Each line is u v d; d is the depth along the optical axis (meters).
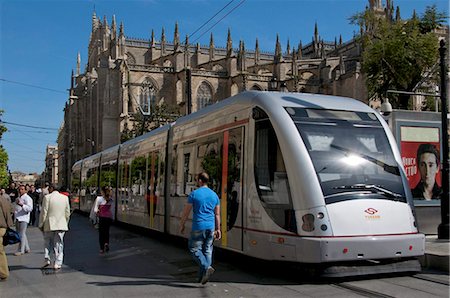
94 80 98.12
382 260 10.22
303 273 10.04
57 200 12.85
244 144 11.72
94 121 93.62
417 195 15.60
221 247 12.43
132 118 78.00
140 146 21.67
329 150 10.30
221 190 12.61
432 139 15.87
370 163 10.46
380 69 27.08
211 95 85.38
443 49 14.41
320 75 85.38
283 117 10.61
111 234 22.38
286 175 10.18
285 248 9.97
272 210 10.42
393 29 27.38
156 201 18.50
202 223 9.84
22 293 9.86
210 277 10.95
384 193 10.25
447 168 14.16
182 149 15.95
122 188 24.42
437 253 11.43
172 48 105.38
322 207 9.63
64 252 16.25
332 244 9.36
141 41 102.19
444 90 14.34
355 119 11.06
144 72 83.06
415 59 26.48
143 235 21.70
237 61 86.25
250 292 9.23
